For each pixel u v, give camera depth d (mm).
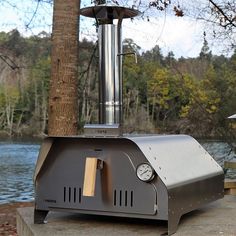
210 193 3508
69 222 3338
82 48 9180
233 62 15680
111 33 3705
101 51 3723
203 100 15625
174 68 15562
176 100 16156
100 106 3688
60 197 3168
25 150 27797
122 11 3764
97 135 3086
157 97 16172
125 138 2924
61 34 5754
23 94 27156
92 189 2994
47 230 3100
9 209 6445
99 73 3725
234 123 15188
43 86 24859
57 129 5742
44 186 3229
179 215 2967
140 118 15633
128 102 16000
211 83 15781
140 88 16172
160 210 2885
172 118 15977
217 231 2979
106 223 3285
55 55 5789
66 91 5762
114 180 2996
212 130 15414
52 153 3191
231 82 15719
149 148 2973
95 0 6945
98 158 3023
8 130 31500
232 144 14828
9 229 5156
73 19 5770
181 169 3141
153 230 3049
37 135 29984
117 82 3678
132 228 3119
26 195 13336
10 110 30500
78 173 3111
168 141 3330
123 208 2973
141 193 2926
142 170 2902
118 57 3711
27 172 20688
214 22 12812
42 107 25797
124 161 2971
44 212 3324
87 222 3326
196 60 15766
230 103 15453
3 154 27719
